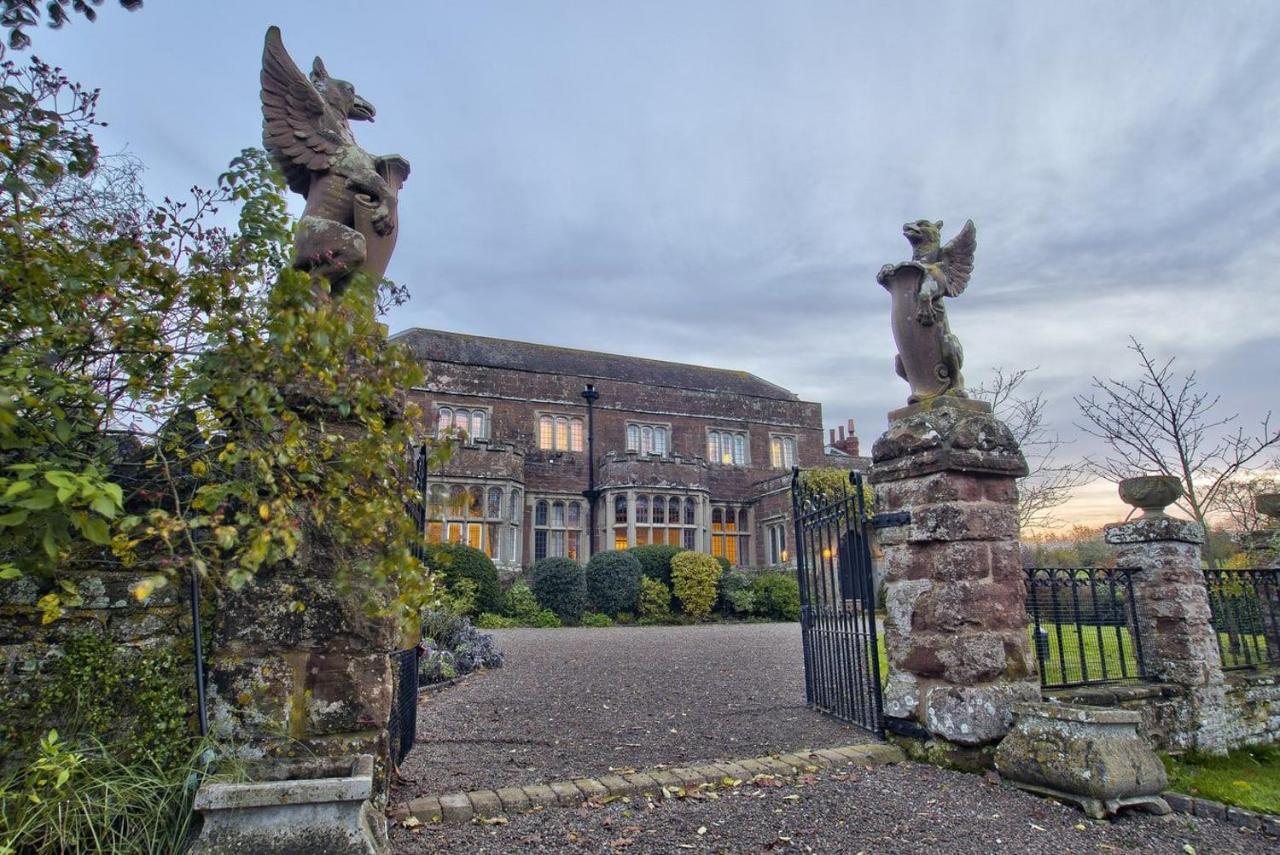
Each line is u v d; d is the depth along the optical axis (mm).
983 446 4598
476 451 20828
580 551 23703
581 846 3076
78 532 2807
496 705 6492
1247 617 5992
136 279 2619
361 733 2994
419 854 2959
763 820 3418
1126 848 3289
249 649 2912
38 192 2902
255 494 2533
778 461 28656
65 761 2426
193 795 2504
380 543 2895
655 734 5289
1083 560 16188
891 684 4797
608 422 26297
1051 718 3938
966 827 3414
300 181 3611
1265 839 3455
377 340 2844
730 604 19844
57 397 2373
